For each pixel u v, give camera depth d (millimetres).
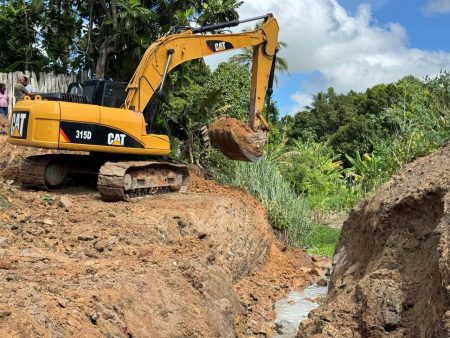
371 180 23891
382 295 5859
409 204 6680
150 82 13406
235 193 15195
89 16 20125
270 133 26625
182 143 19906
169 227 10438
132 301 6688
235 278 11719
